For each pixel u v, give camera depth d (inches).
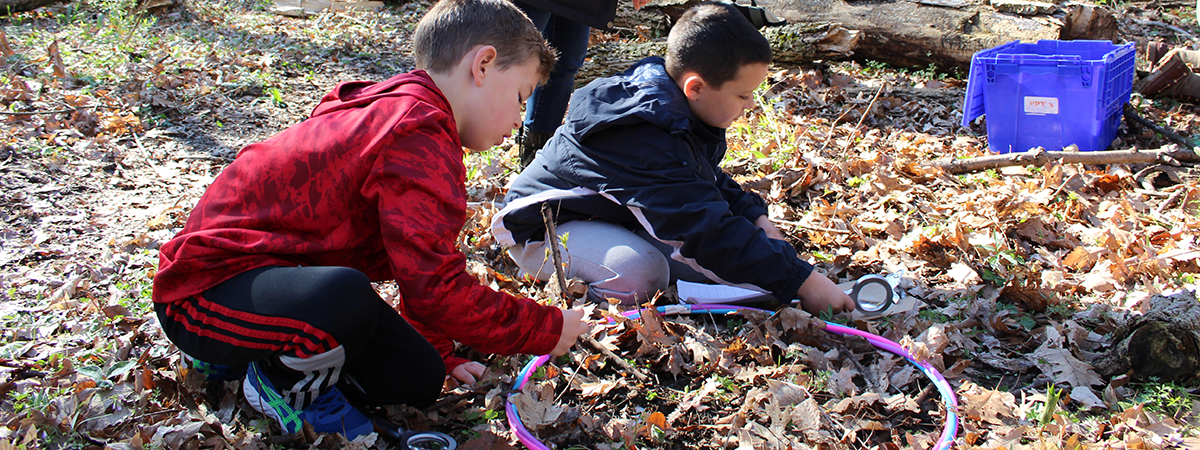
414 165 64.8
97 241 118.8
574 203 105.3
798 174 149.9
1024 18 217.0
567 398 86.2
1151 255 115.1
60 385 82.2
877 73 226.4
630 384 88.7
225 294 66.1
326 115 69.0
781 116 182.2
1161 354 84.3
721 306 101.2
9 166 140.3
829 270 116.1
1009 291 105.0
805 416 79.4
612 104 101.3
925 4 226.1
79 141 154.3
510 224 107.9
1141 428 77.3
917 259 119.3
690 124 100.9
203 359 69.5
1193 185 144.6
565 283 99.3
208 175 147.2
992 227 125.6
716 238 95.9
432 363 74.7
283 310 64.2
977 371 91.0
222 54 217.2
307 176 65.7
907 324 99.0
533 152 149.9
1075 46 177.2
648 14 253.6
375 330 72.4
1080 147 163.2
